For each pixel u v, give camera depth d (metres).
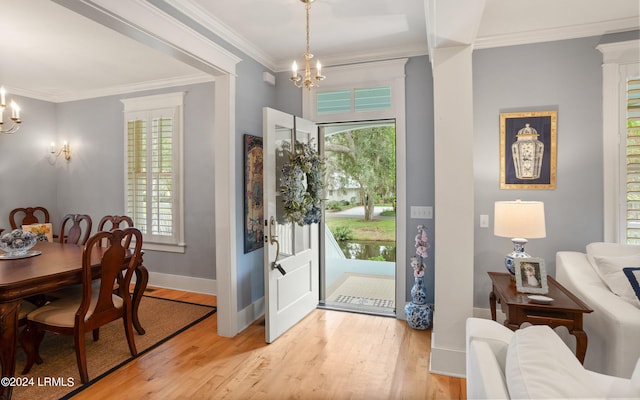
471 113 2.33
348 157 7.35
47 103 5.08
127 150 4.64
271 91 3.81
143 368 2.50
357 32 3.04
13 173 4.77
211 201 4.22
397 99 3.45
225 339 2.99
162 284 4.50
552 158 3.01
